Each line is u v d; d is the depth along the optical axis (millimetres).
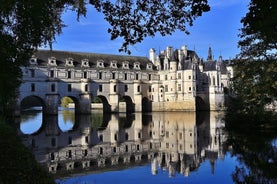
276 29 9273
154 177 21281
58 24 20312
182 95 121375
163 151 31266
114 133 47875
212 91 125125
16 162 16781
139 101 120562
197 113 107188
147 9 12812
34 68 94938
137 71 123375
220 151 29625
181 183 19703
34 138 42250
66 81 102562
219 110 115500
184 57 125062
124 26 13016
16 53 17516
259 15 9352
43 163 25922
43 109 97375
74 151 31703
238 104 45844
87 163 26016
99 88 111750
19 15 16359
